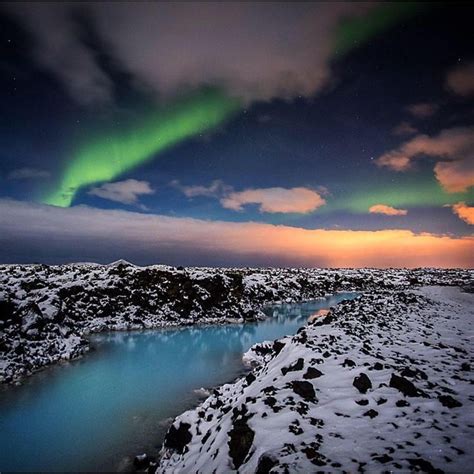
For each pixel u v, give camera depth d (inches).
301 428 214.8
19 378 569.0
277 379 310.7
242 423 238.5
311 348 372.2
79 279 1184.2
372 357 345.1
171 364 668.1
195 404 468.4
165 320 1112.2
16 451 344.5
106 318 1051.3
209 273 1427.2
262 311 1455.5
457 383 279.4
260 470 182.2
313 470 168.6
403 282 2416.3
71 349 727.7
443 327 549.3
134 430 390.3
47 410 444.5
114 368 637.3
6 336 660.1
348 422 218.5
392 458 173.2
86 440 366.6
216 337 943.0
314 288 2308.1
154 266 1376.7
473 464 164.6
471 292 1257.4
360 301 904.3
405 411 227.1
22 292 802.2
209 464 230.5
